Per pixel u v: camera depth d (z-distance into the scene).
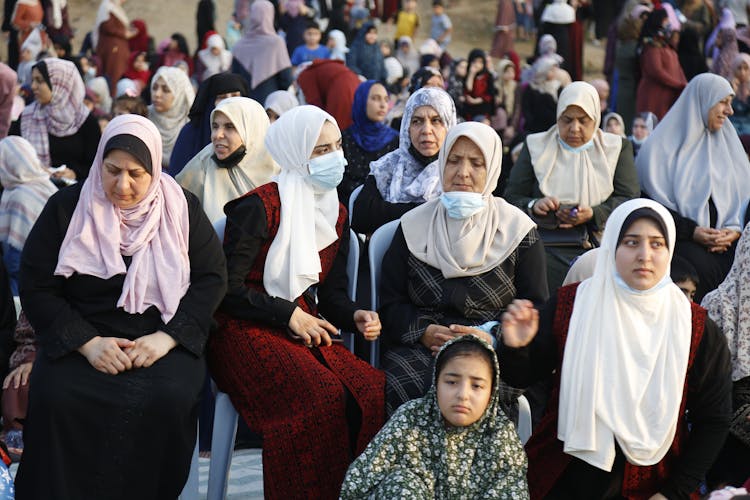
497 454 3.97
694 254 6.44
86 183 4.50
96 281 4.39
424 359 4.61
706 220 6.61
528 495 3.96
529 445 4.26
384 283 4.97
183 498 4.44
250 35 12.52
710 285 6.39
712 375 4.16
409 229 4.98
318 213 4.91
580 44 16.72
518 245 4.90
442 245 4.87
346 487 3.89
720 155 6.83
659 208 4.12
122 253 4.45
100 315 4.39
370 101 6.85
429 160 5.87
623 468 4.10
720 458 4.77
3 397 4.91
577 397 4.05
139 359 4.26
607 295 4.13
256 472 5.34
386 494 3.83
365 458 3.94
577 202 6.29
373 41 15.11
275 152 4.94
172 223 4.54
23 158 7.34
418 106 5.84
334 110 9.37
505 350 4.16
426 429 4.01
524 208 6.22
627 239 4.09
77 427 4.15
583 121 6.31
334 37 15.10
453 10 22.50
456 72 13.56
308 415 4.34
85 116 8.97
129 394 4.20
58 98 8.83
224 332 4.64
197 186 5.88
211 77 7.01
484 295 4.81
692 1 16.80
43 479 4.11
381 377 4.52
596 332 4.10
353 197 5.98
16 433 5.35
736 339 4.74
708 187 6.69
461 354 3.97
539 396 5.42
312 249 4.79
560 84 12.80
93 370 4.25
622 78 13.04
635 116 12.13
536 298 4.84
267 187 4.88
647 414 4.05
